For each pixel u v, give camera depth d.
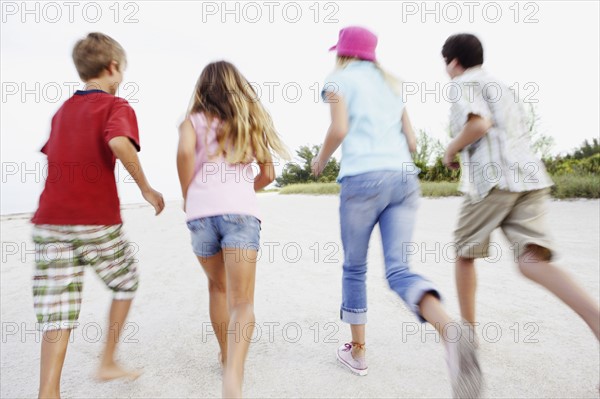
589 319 1.81
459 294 2.34
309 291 3.62
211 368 2.32
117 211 2.01
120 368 2.11
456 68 2.26
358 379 2.13
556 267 1.93
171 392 2.08
